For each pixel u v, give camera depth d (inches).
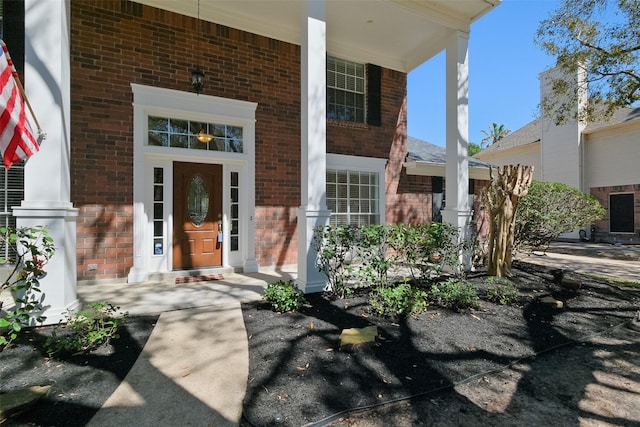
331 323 134.0
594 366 108.7
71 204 140.3
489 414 82.4
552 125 587.2
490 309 156.7
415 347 115.4
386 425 77.1
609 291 196.4
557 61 330.6
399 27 255.8
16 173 183.0
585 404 87.7
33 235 121.2
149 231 216.8
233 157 240.1
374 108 307.1
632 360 113.2
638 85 307.7
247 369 98.1
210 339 119.0
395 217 315.9
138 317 141.0
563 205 305.7
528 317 149.2
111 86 201.6
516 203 218.4
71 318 121.3
